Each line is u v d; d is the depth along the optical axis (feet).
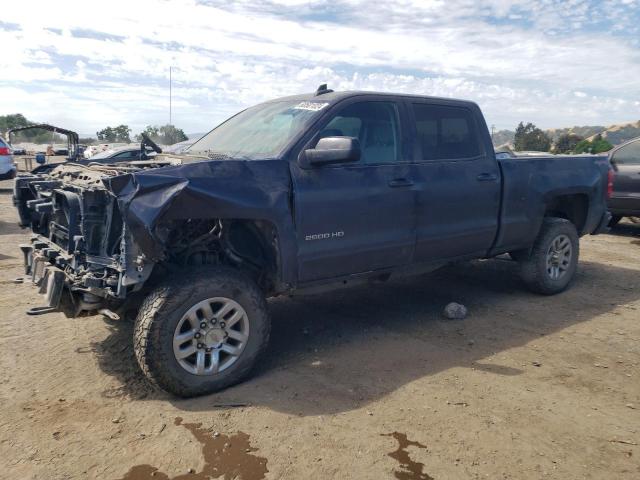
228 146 15.07
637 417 11.18
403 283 21.39
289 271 13.04
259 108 16.67
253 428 10.52
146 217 10.64
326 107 14.11
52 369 13.19
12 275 21.86
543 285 19.49
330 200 13.50
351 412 11.16
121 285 11.11
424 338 15.52
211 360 11.91
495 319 17.24
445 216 16.14
